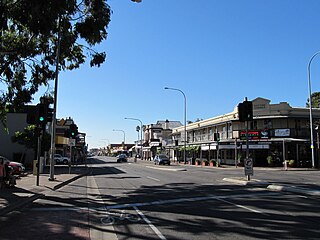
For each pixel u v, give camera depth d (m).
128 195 15.02
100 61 17.48
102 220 9.56
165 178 24.94
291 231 7.87
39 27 12.14
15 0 12.98
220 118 53.41
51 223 9.14
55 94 21.83
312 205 11.55
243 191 15.77
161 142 87.44
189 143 64.31
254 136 44.84
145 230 8.32
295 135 44.12
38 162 18.28
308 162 42.28
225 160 53.81
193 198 13.55
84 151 77.62
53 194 15.55
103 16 14.86
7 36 17.89
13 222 9.27
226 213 10.21
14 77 19.48
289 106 45.53
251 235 7.57
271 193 14.95
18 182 20.02
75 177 25.39
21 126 44.72
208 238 7.41
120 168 43.44
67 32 18.17
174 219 9.53
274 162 44.28
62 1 11.98
